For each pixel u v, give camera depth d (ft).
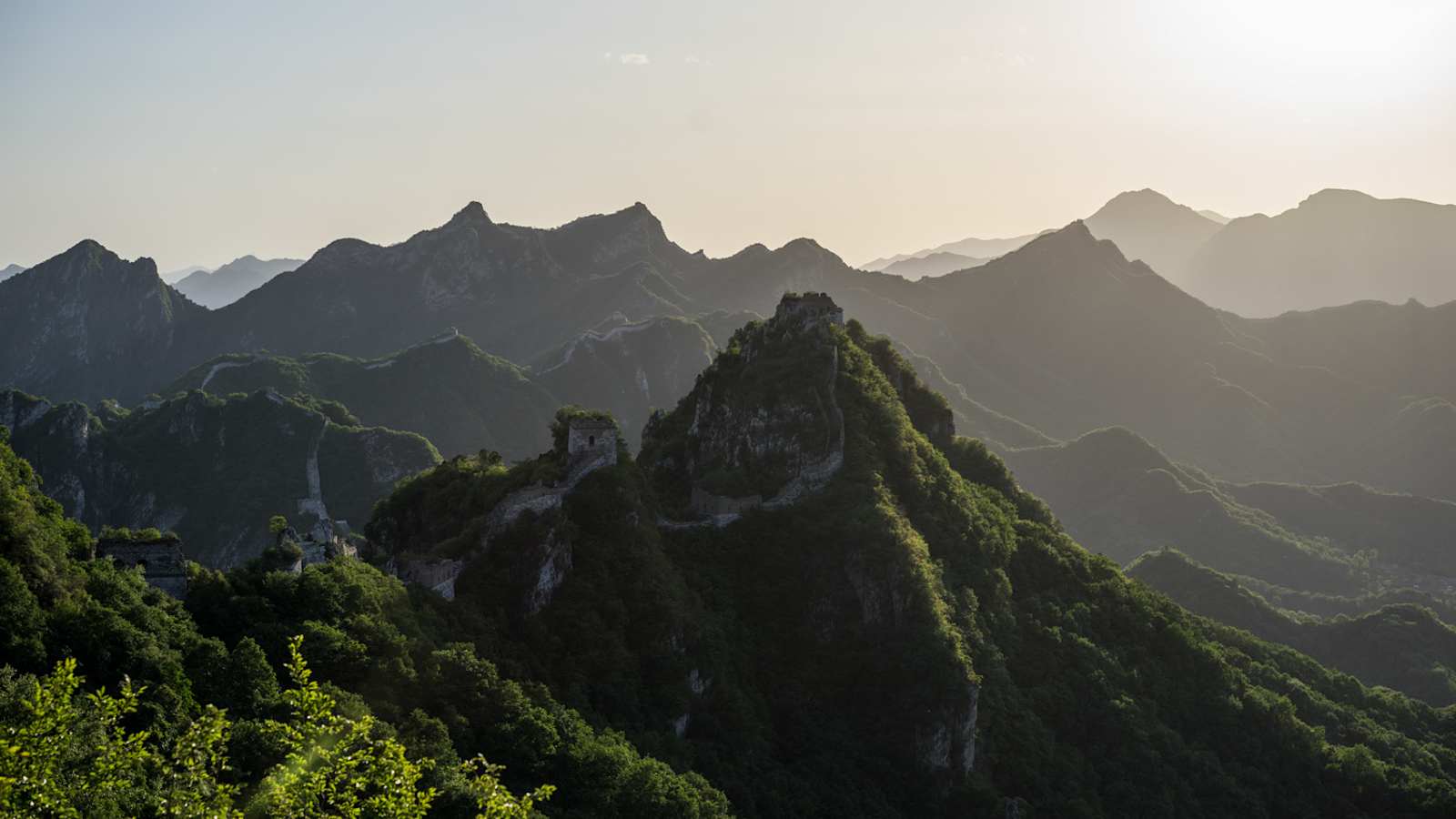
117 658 406.41
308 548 615.16
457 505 650.43
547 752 461.37
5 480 467.52
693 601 623.77
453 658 485.56
